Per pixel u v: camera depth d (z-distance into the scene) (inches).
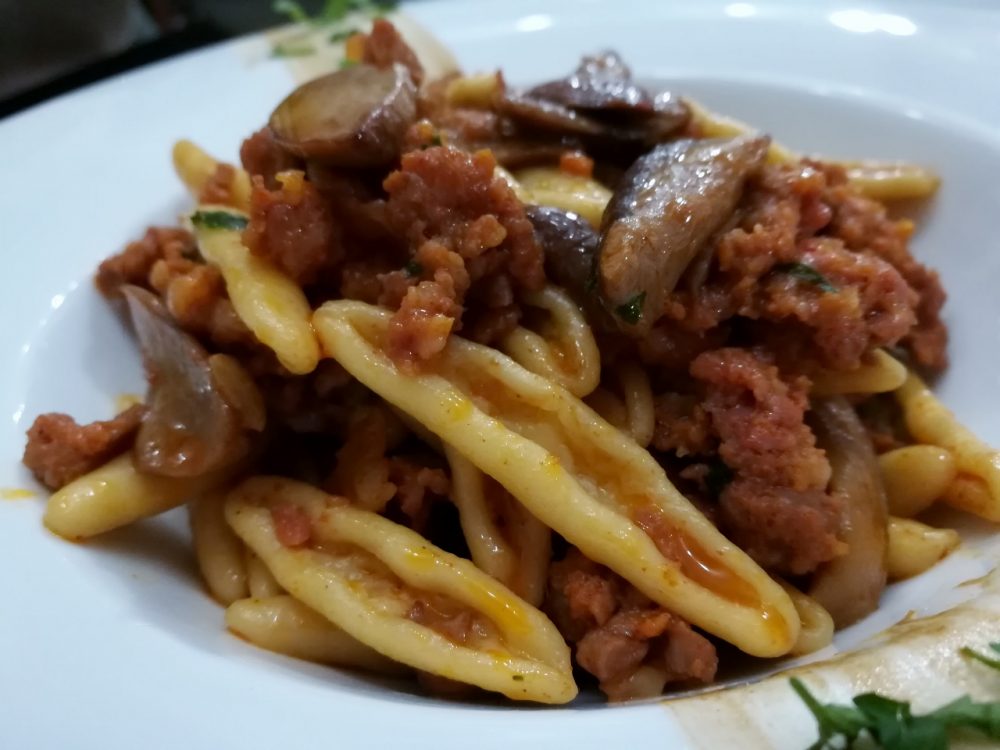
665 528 3.2
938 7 5.8
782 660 3.2
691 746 2.4
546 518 3.1
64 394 3.9
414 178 3.3
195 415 3.4
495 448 3.1
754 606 3.1
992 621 2.7
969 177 4.7
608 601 3.2
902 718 2.4
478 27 6.2
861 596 3.4
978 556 3.4
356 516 3.3
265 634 3.1
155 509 3.4
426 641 3.0
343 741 2.4
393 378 3.2
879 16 5.8
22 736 2.4
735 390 3.4
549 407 3.2
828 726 2.4
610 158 4.3
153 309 3.7
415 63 4.6
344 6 6.2
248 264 3.4
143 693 2.6
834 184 4.2
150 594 3.1
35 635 2.7
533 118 4.2
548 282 3.5
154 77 5.7
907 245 4.7
